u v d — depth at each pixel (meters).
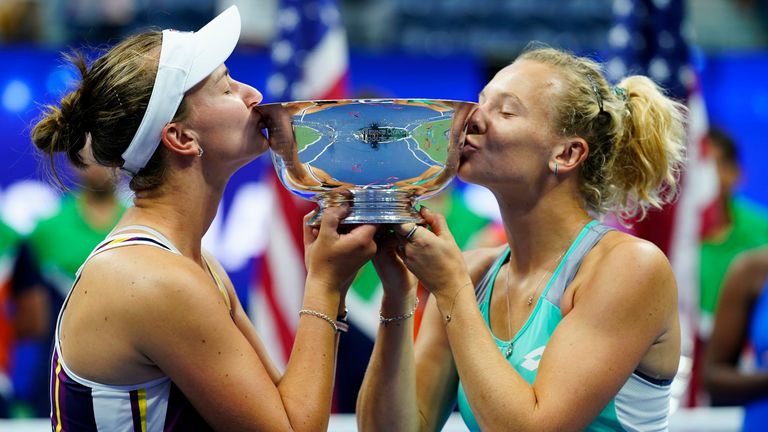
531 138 8.29
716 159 19.81
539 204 8.48
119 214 19.56
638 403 8.14
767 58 20.02
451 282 8.03
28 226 19.38
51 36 26.53
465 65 20.06
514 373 7.73
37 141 7.96
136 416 7.40
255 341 8.94
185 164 7.80
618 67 14.38
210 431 7.60
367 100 7.55
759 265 15.14
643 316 7.77
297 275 16.08
